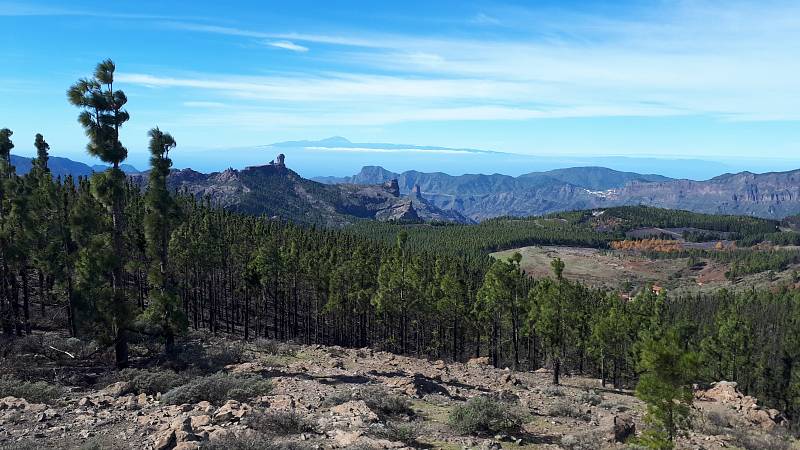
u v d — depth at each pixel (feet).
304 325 249.34
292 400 69.67
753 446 81.35
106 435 50.70
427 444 55.67
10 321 128.26
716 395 138.51
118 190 102.17
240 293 230.89
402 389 89.81
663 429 72.28
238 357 113.19
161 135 117.50
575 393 124.98
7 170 142.00
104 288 100.22
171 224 120.98
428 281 228.22
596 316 196.24
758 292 439.63
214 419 55.67
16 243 126.11
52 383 81.66
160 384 76.89
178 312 114.01
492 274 180.65
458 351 250.37
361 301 215.31
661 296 216.74
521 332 183.52
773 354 242.99
